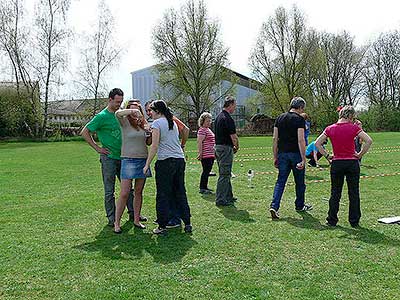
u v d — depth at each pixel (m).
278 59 44.31
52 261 4.55
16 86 37.81
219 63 42.53
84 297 3.62
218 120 7.29
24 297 3.64
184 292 3.68
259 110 48.12
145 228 5.92
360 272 4.09
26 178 11.42
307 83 44.59
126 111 5.50
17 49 37.12
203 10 41.81
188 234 5.55
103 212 7.04
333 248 4.86
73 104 44.25
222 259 4.54
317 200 7.75
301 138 6.38
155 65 43.31
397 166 12.98
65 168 13.90
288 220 6.25
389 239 5.19
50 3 37.25
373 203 7.34
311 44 43.81
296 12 43.50
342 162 5.75
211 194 8.53
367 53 46.94
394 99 46.69
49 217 6.69
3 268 4.34
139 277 4.05
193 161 15.80
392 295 3.57
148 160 5.42
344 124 5.81
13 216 6.76
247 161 15.42
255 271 4.17
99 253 4.80
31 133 38.66
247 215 6.61
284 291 3.68
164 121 5.49
